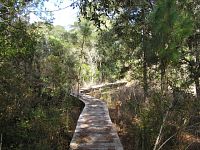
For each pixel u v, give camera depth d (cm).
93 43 2917
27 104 1024
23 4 725
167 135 930
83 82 2906
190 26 564
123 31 1278
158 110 917
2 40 788
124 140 1070
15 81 969
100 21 765
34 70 1396
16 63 1027
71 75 1906
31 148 841
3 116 904
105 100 1903
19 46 845
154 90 1138
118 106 1581
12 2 691
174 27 560
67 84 1620
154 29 576
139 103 1288
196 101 955
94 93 2278
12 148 847
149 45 598
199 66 1030
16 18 795
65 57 2277
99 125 1010
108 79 2872
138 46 1275
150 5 946
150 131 913
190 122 1000
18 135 891
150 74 1175
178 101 920
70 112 1421
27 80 1128
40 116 957
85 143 798
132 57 1449
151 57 631
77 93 1942
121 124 1262
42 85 1377
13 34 811
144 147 905
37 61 1488
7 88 941
